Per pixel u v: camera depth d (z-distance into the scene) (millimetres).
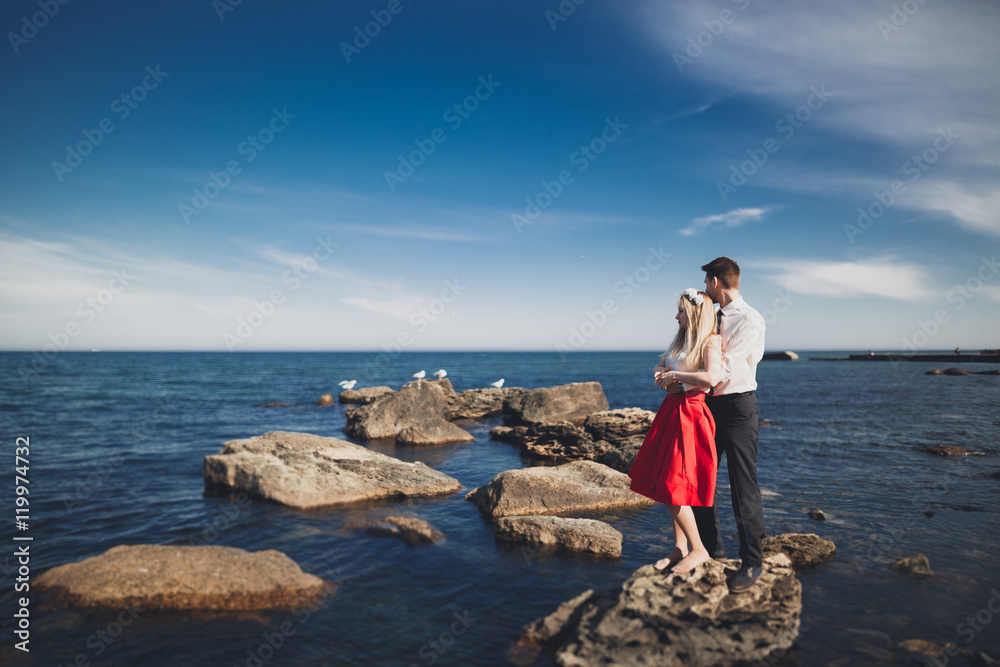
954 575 5340
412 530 6410
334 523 6898
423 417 15602
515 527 6422
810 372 54938
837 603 4703
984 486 8992
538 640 4008
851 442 13430
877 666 3697
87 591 4523
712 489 4121
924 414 19281
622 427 13469
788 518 7246
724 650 3760
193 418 18422
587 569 5492
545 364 79875
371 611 4500
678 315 4418
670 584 4105
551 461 11734
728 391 4129
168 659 3715
